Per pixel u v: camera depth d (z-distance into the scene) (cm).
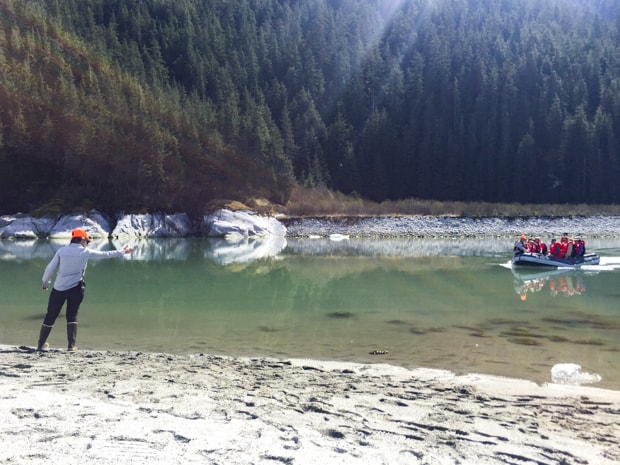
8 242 4269
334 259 3020
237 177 6178
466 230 5584
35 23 6312
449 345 1034
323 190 7012
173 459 414
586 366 880
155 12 9012
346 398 653
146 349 1000
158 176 5500
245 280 2073
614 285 1942
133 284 1930
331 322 1268
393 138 7431
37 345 1007
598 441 529
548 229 5612
